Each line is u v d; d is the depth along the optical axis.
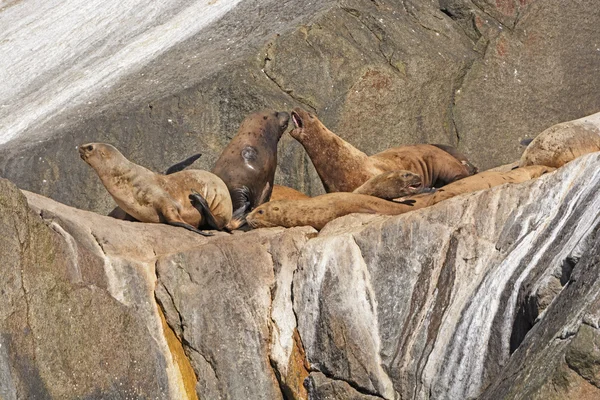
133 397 32.12
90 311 32.06
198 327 33.06
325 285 32.75
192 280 33.53
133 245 34.31
